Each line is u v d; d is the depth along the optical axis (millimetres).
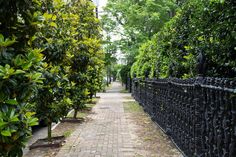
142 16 24797
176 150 6473
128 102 18688
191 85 5180
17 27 2908
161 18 24828
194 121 5098
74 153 6324
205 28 5266
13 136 2619
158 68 9312
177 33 7230
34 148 6781
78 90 10164
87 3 12148
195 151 5020
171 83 7184
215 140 3949
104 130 8938
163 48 8430
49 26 4914
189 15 6770
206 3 5230
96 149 6641
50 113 6609
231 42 4383
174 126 6934
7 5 2689
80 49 9125
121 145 6984
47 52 5438
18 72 2479
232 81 3291
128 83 32281
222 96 3633
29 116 2834
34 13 2975
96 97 22891
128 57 26828
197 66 4867
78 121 10531
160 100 8891
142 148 6680
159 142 7254
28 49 3045
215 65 4922
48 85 5879
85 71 10148
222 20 4617
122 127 9398
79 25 9969
